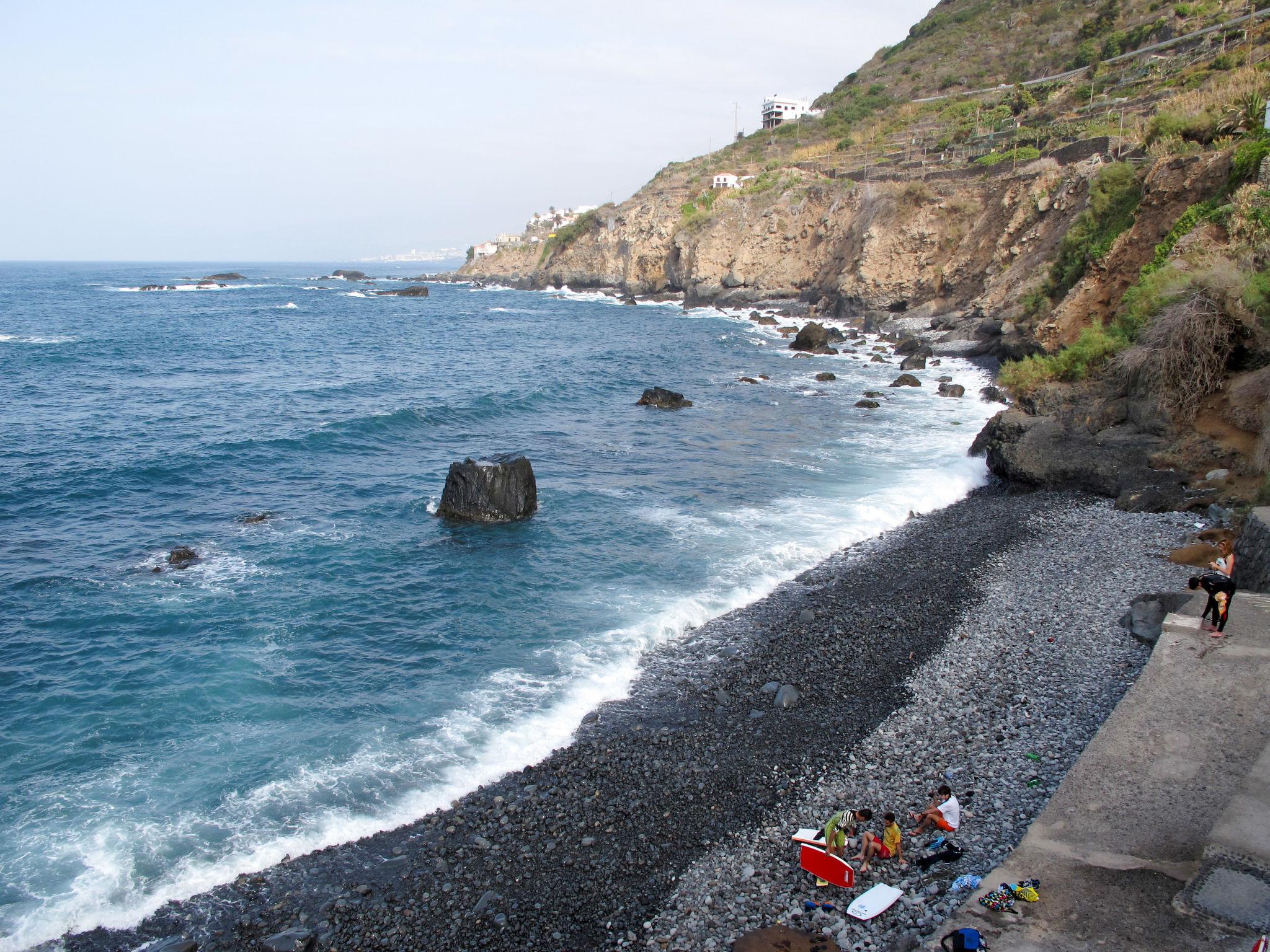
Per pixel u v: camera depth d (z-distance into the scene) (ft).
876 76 508.94
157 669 57.26
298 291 538.47
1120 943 28.40
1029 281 182.60
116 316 335.67
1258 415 86.89
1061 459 95.20
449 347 244.42
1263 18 254.68
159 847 40.52
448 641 62.08
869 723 50.49
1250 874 30.22
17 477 99.09
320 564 76.18
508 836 41.39
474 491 87.51
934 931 32.19
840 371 189.16
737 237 364.99
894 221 261.85
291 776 46.09
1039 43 422.82
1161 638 45.57
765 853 39.34
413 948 34.71
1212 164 131.64
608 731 50.57
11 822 41.91
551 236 569.23
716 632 63.93
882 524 87.92
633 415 144.97
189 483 99.86
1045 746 45.42
